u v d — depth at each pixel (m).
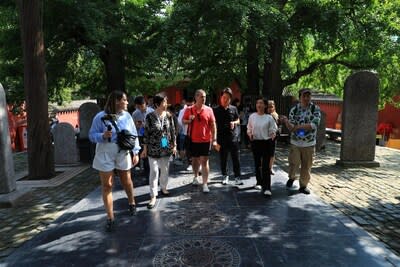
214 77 17.72
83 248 3.99
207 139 5.93
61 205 5.89
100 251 3.90
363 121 8.54
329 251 3.82
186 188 6.41
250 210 5.15
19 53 12.59
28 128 7.79
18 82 13.34
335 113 25.22
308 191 5.98
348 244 3.99
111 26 12.62
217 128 6.52
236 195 5.92
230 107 6.54
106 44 13.15
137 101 7.10
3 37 12.52
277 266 3.50
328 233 4.29
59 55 13.88
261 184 6.09
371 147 8.65
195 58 15.73
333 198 5.85
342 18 11.95
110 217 4.49
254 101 14.49
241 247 3.92
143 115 7.10
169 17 12.09
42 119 7.82
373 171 8.05
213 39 12.41
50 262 3.69
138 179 7.14
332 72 17.03
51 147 8.06
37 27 7.70
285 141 13.22
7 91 12.99
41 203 6.02
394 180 7.14
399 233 4.38
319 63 15.54
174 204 5.47
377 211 5.19
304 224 4.59
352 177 7.42
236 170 6.61
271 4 11.68
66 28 12.28
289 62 17.88
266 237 4.19
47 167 7.91
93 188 6.97
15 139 18.00
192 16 11.07
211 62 16.83
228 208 5.25
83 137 10.45
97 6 12.16
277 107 14.10
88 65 15.79
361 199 5.79
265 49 12.12
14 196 6.00
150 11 13.66
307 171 5.93
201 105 5.84
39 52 7.77
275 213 5.01
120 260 3.68
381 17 13.19
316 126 5.78
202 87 18.56
